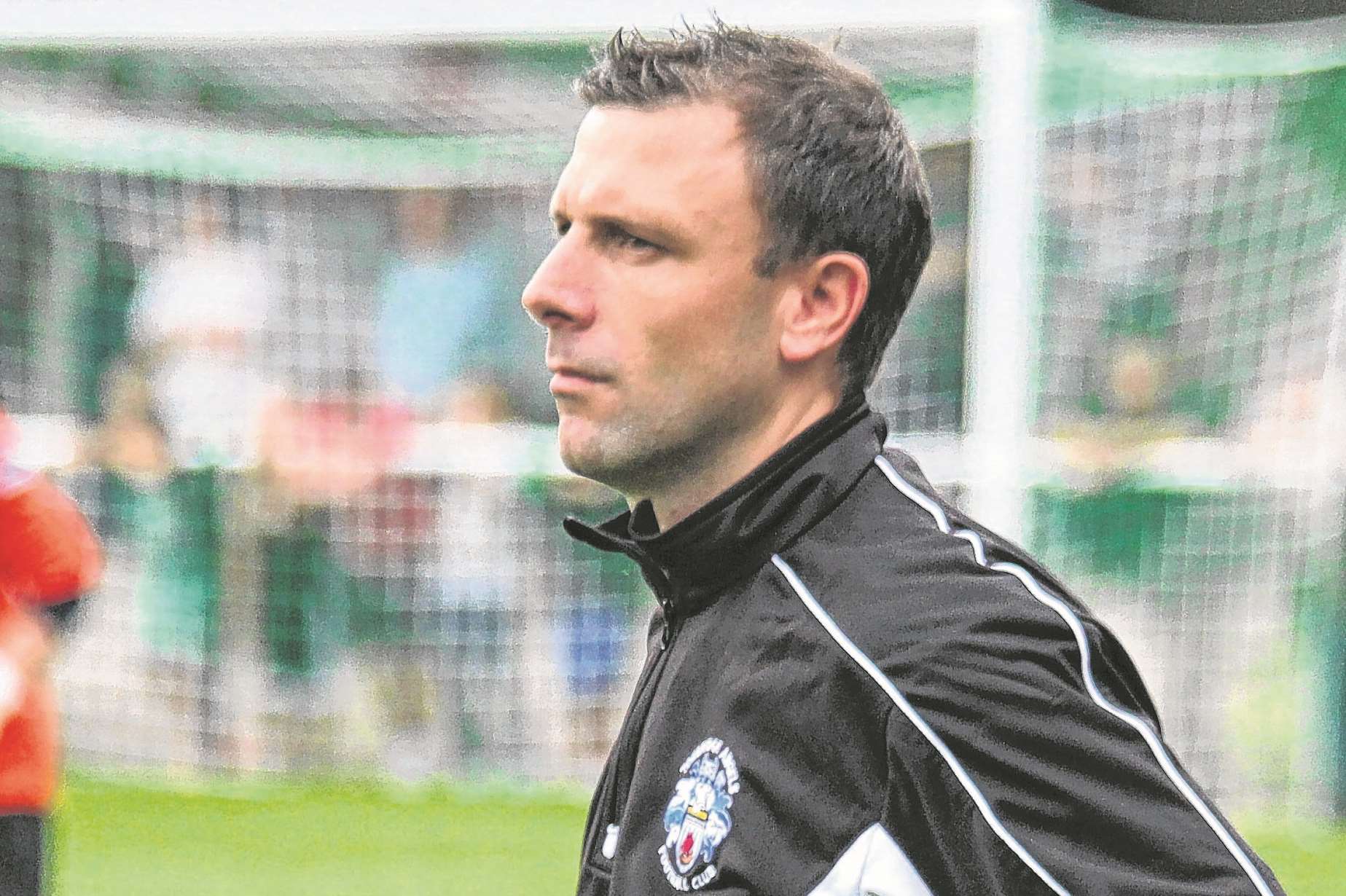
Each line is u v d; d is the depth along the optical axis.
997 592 5.09
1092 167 24.23
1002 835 4.75
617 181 5.44
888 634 5.05
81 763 25.55
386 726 25.44
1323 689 23.62
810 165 5.46
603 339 5.46
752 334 5.49
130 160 26.09
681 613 5.79
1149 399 23.95
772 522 5.48
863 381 5.71
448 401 26.44
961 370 25.64
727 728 5.20
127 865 20.83
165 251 26.31
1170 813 4.77
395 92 26.31
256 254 26.52
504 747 25.30
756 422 5.57
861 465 5.61
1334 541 23.64
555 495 25.20
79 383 26.23
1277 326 24.05
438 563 25.31
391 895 19.53
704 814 5.14
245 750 25.45
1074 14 22.34
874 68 24.27
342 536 25.28
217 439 25.39
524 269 26.83
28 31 22.22
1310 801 23.67
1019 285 21.47
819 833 4.95
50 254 26.39
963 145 25.47
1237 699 23.77
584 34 21.95
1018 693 4.84
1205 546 23.75
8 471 13.47
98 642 25.36
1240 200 24.05
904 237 5.69
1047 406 24.00
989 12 20.98
